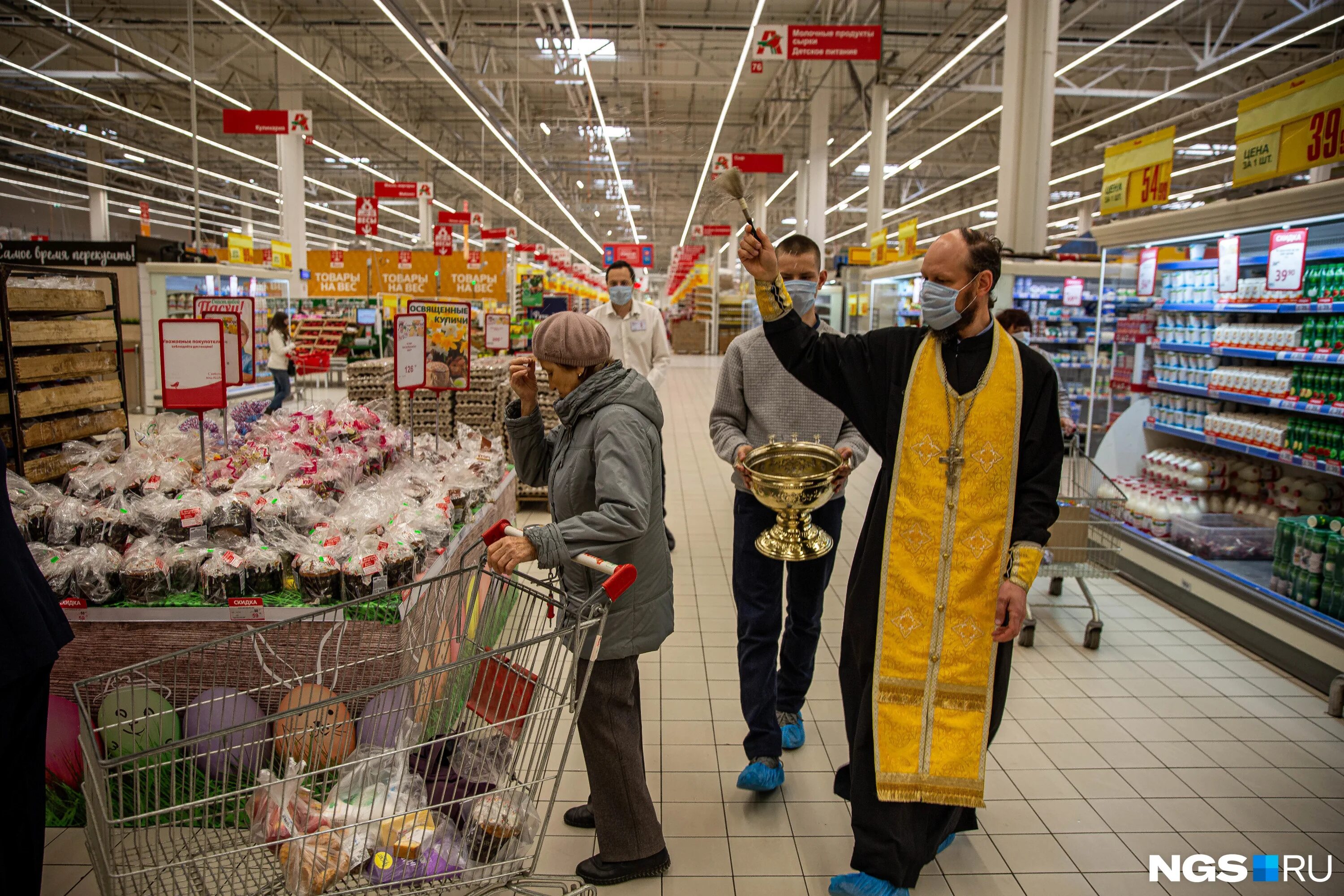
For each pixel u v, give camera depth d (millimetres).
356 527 2465
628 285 4707
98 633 2270
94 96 13586
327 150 16922
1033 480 1798
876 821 1850
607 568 1669
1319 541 3426
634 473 1793
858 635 1916
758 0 8320
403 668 2227
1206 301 4754
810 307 2416
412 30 9062
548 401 5758
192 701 2172
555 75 14930
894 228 34000
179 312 12148
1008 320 3756
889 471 1871
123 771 1527
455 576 2145
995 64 14992
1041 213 7688
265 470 2844
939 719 1808
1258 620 3600
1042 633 3873
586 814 2289
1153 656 3596
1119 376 5438
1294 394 4039
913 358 1861
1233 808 2447
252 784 1666
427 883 1747
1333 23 9828
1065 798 2490
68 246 11148
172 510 2508
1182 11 12141
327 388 14672
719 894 2021
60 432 3230
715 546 5234
